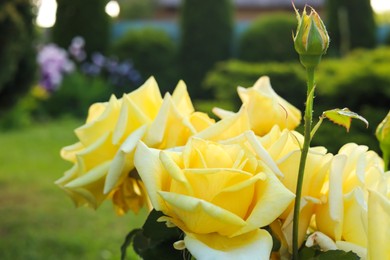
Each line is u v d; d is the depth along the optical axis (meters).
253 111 0.94
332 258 0.73
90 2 13.88
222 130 0.85
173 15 26.39
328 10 13.40
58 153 8.91
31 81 6.63
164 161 0.72
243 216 0.73
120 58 13.77
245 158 0.75
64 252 5.00
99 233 5.50
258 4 23.97
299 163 0.74
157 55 13.72
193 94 13.68
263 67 7.66
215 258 0.68
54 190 6.81
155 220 0.83
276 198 0.70
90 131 0.94
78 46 13.03
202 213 0.69
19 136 10.15
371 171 0.80
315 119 4.25
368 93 5.23
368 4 13.27
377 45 13.88
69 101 12.24
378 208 0.66
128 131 0.90
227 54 13.68
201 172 0.71
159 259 0.83
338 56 12.55
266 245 0.70
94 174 0.92
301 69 7.80
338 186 0.75
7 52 5.91
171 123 0.89
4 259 4.82
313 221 0.83
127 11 26.02
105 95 12.60
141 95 0.94
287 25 13.17
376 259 0.67
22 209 6.11
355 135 4.14
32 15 6.31
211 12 13.58
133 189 0.96
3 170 7.71
